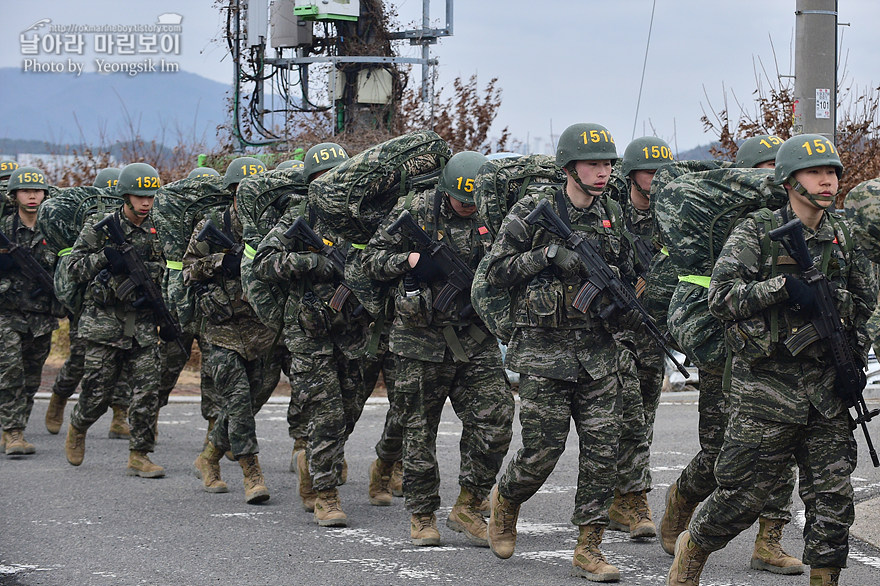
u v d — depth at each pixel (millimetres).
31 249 16375
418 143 11320
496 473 10828
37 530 11438
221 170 25312
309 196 11438
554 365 9320
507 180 10016
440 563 10023
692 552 8555
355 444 16766
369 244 10781
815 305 7730
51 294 16406
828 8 16766
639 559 10094
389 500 12750
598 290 9211
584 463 9445
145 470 14398
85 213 15062
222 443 13344
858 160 21047
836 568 8047
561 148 9344
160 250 14398
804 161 7828
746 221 8125
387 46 26719
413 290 10430
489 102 25969
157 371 14445
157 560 10195
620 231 9570
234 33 27359
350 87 26469
